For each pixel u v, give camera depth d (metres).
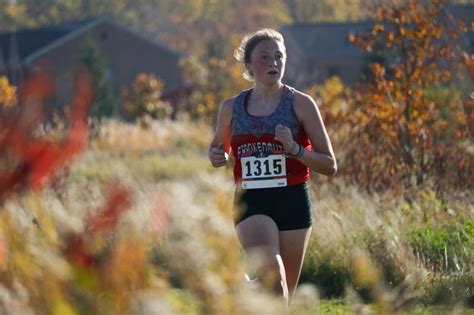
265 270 12.84
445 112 35.22
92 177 47.88
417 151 33.44
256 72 15.42
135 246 6.27
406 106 35.53
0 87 61.31
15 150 4.96
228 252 6.57
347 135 34.94
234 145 15.56
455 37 37.41
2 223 6.25
